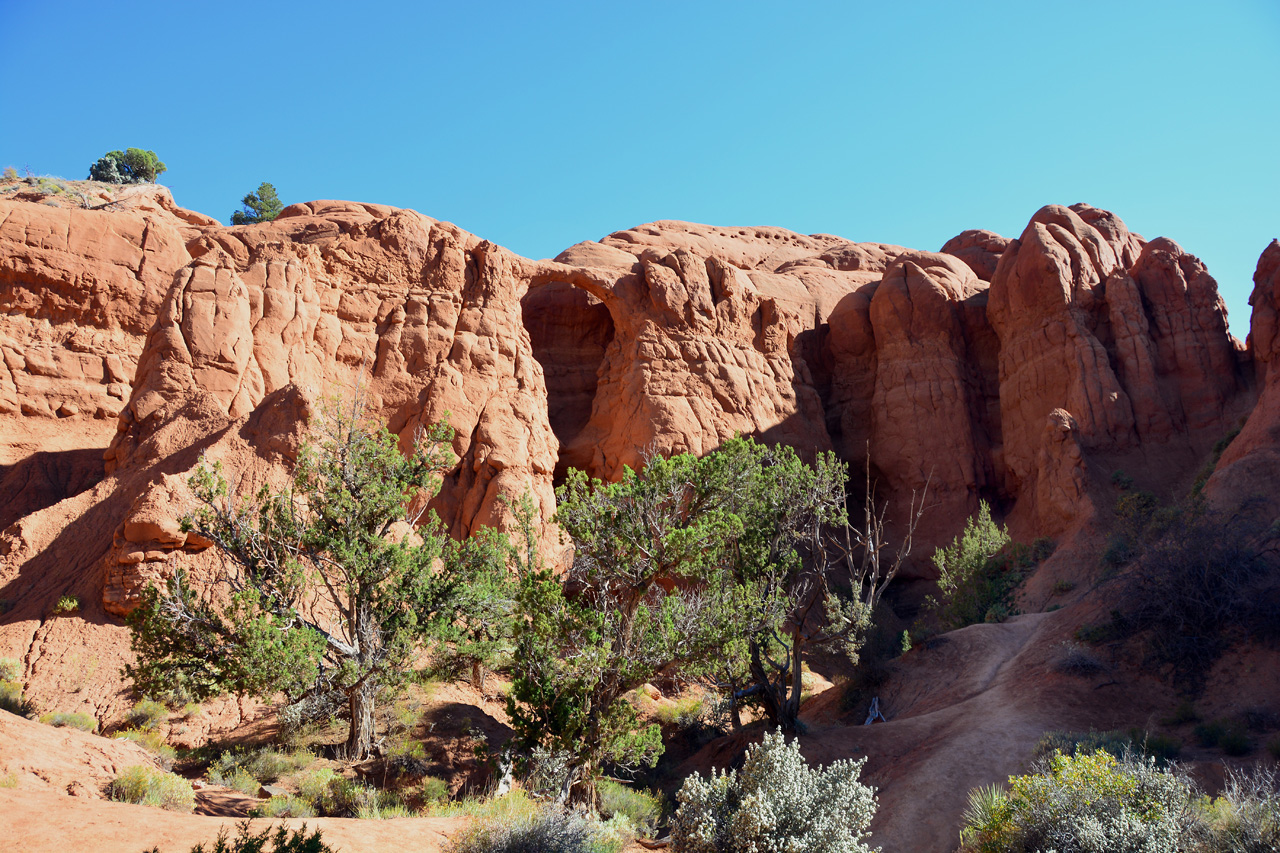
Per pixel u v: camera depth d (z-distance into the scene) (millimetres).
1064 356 41594
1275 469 26312
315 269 36875
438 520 20984
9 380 36500
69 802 9086
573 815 11297
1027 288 44062
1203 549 19875
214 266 33656
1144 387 40188
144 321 40094
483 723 20328
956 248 63281
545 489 36656
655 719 26359
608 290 44188
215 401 29562
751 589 21047
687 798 11820
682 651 17391
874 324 48812
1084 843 9883
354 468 19188
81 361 38188
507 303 40312
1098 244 46094
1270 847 9469
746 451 23219
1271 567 19359
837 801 11211
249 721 19109
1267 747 14500
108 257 39750
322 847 7930
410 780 16234
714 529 18578
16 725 11445
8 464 35281
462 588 19266
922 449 44594
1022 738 17234
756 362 45156
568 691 16062
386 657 17672
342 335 36438
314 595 21875
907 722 21312
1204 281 42500
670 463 18500
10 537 24594
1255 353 38688
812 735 21234
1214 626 19047
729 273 46219
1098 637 21250
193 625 16578
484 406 36906
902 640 33031
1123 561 25859
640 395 41156
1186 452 38938
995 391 46500
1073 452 37312
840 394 49281
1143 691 18688
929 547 42438
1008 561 36938
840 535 42438
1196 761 14609
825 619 33688
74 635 20641
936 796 15727
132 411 29984
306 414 25969
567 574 19109
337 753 17344
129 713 18531
